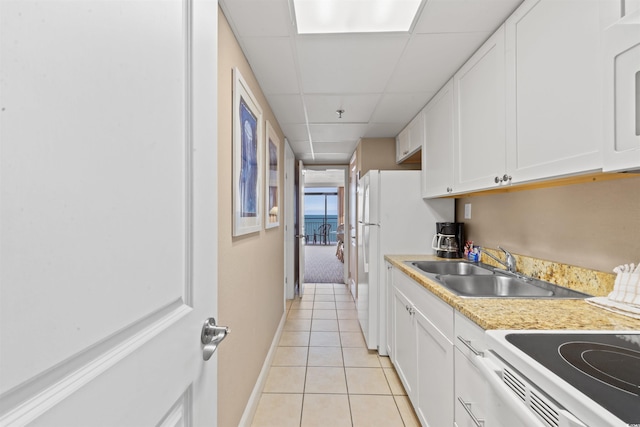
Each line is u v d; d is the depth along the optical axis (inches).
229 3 48.6
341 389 80.8
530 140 46.7
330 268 269.7
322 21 53.6
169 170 22.1
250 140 66.7
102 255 15.7
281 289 123.3
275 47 61.4
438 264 86.8
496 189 61.1
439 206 102.0
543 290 56.8
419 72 72.5
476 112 62.9
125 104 17.5
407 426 66.6
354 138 135.3
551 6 42.2
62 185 13.6
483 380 39.2
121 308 17.0
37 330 12.4
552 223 58.6
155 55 20.5
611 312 40.7
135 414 18.1
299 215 175.6
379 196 103.2
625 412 19.7
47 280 12.9
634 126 29.5
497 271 71.2
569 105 39.3
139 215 18.7
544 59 43.6
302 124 114.0
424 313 62.7
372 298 102.8
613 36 31.2
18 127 11.8
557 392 23.1
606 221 47.3
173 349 22.4
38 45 12.6
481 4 49.2
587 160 36.5
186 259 24.7
